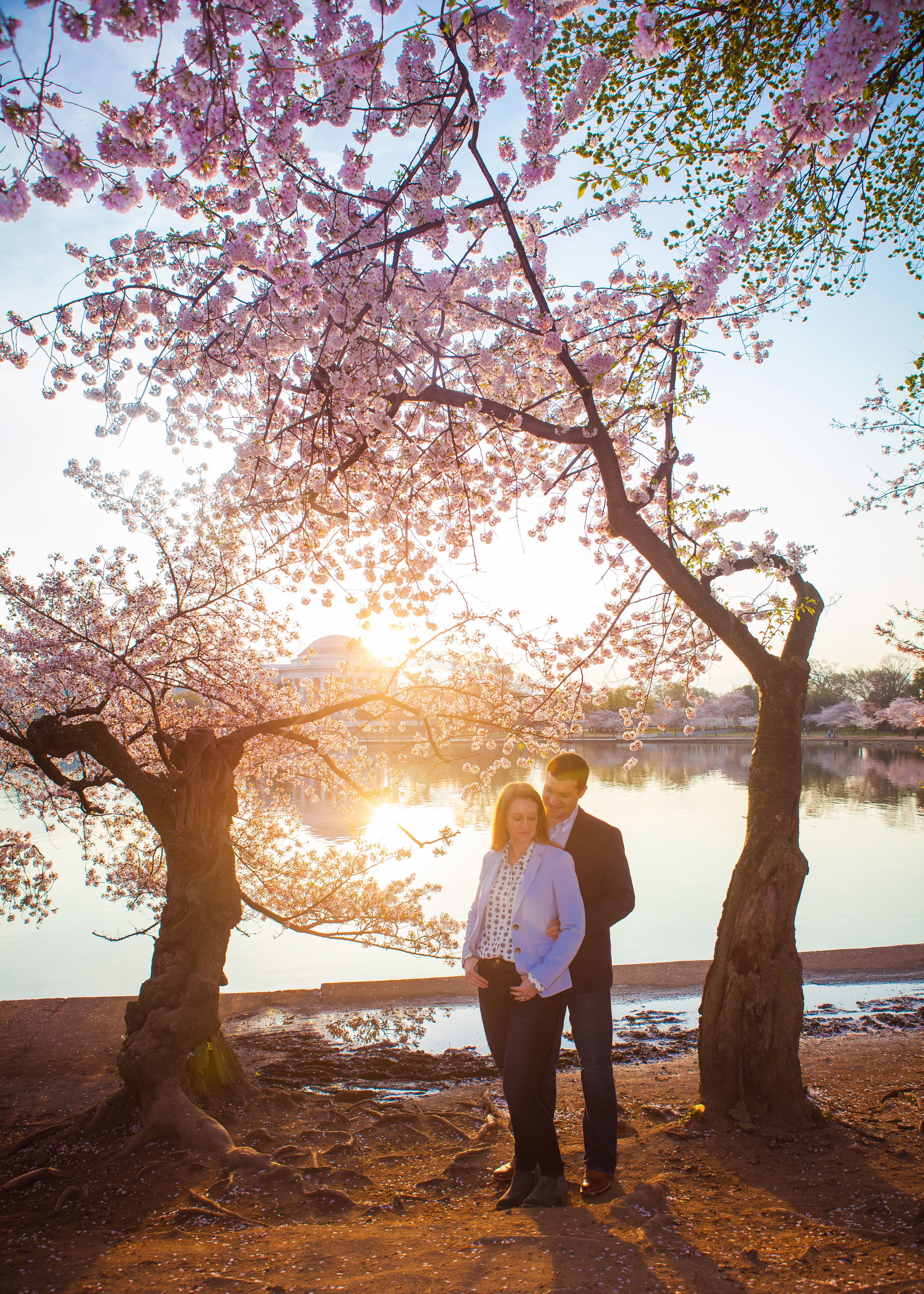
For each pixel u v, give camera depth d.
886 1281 2.58
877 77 3.74
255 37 3.71
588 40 4.21
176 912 5.14
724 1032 4.57
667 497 5.55
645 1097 5.12
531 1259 2.78
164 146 3.81
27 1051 6.21
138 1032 4.67
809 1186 3.64
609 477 5.16
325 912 7.76
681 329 5.87
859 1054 5.91
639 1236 3.01
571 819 4.08
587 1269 2.69
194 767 5.58
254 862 7.96
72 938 10.75
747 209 4.45
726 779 34.31
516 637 7.23
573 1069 5.94
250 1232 3.21
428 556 6.58
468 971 3.71
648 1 3.64
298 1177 3.74
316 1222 3.34
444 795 26.94
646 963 8.48
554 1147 3.57
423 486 6.14
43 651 7.09
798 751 4.86
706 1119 4.48
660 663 7.23
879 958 8.52
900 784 31.92
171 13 2.84
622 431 6.38
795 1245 2.96
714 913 11.16
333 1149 4.20
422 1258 2.84
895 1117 4.62
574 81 4.21
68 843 17.92
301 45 3.92
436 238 4.79
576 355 6.04
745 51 4.06
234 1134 4.45
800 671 4.92
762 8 3.93
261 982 8.60
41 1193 3.75
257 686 7.85
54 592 7.12
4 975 9.06
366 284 4.46
